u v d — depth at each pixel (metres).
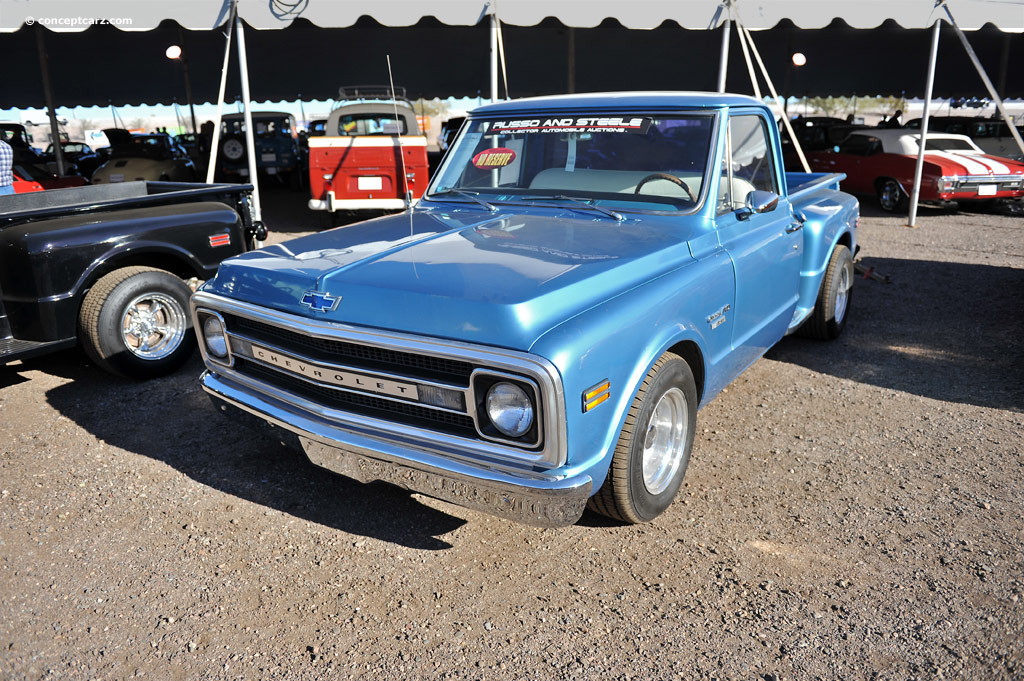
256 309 3.15
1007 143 15.44
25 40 17.36
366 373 2.85
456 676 2.52
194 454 4.18
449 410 2.72
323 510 3.60
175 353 5.38
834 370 5.44
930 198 12.84
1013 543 3.25
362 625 2.78
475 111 4.50
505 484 2.62
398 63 21.95
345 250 3.32
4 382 5.31
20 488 3.80
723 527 3.40
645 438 3.06
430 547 3.29
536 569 3.12
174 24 15.77
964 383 5.16
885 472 3.90
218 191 5.67
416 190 11.09
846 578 3.02
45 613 2.86
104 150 19.59
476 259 3.04
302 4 8.75
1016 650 2.62
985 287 7.92
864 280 8.30
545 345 2.53
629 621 2.79
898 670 2.53
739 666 2.55
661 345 3.02
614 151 3.90
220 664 2.59
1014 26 10.93
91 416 4.70
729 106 3.84
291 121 19.78
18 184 9.88
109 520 3.51
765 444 4.24
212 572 3.11
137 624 2.79
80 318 4.93
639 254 3.16
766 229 4.20
